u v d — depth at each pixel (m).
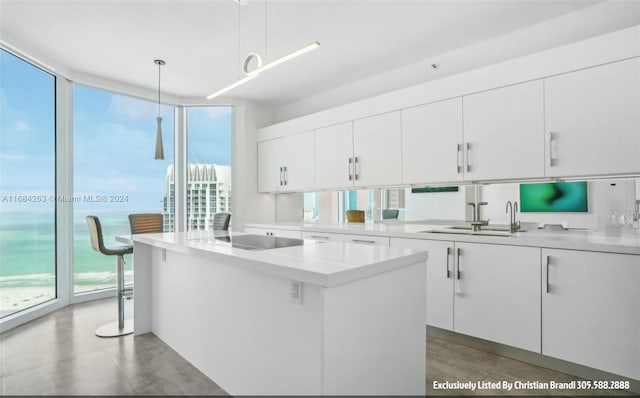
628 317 1.97
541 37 2.88
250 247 2.10
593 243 2.07
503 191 3.02
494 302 2.47
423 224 3.61
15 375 2.20
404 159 3.30
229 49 3.34
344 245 2.17
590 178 2.48
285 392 1.63
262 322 1.78
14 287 3.25
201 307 2.29
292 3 2.58
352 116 3.77
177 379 2.18
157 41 3.17
